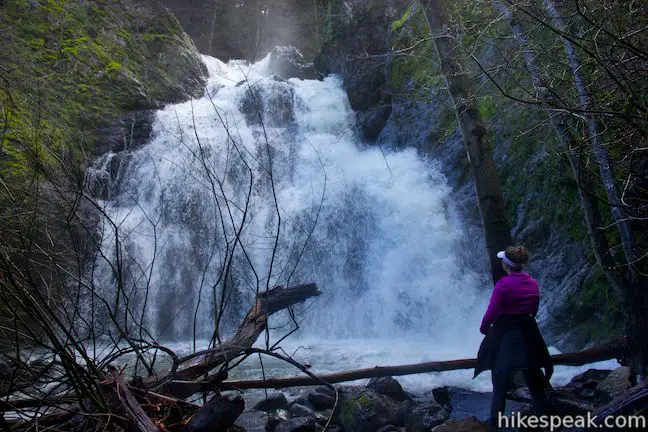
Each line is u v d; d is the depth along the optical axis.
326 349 10.08
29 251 4.43
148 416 4.06
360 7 17.66
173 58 17.72
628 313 5.25
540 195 9.98
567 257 9.06
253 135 15.50
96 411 3.93
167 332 12.34
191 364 4.62
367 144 15.79
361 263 12.69
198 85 17.89
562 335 8.39
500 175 10.91
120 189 13.94
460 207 12.07
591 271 8.30
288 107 17.05
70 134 13.48
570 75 5.44
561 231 9.37
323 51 19.42
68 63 15.05
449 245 11.84
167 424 4.08
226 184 14.35
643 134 4.38
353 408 5.35
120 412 3.86
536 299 4.75
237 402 3.95
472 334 10.84
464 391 6.57
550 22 5.52
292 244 13.24
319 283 12.83
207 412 3.85
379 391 5.77
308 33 27.81
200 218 13.70
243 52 28.14
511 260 4.82
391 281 12.17
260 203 14.08
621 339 5.54
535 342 4.67
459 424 4.56
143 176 14.22
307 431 5.15
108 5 17.38
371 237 12.80
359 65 17.17
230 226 13.57
